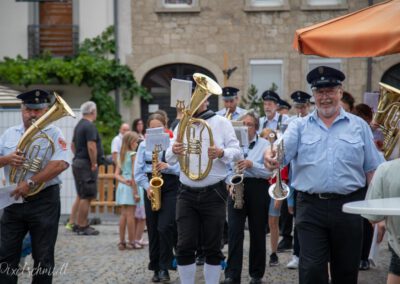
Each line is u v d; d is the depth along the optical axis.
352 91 22.75
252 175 9.39
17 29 23.58
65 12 23.56
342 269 7.10
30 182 7.74
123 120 22.98
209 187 8.21
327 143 7.08
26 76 22.64
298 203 7.21
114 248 12.78
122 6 23.02
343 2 22.64
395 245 6.14
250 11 22.84
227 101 12.23
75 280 10.01
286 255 12.07
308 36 8.24
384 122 7.29
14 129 8.12
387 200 5.27
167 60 22.95
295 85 22.88
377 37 7.91
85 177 14.43
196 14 22.89
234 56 22.92
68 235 14.45
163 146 9.16
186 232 8.30
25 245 9.61
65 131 16.62
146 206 10.02
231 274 9.36
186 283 8.36
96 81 22.84
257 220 9.47
